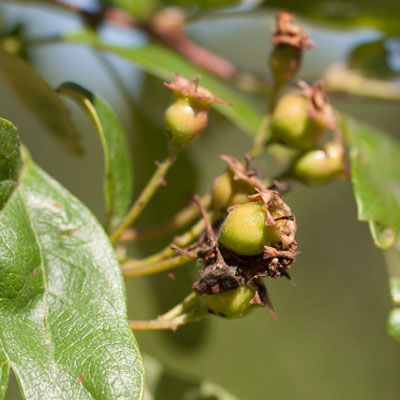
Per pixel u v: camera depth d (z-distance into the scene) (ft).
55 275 0.77
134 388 0.75
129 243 0.94
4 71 0.85
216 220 0.81
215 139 1.05
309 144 0.85
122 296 0.77
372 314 1.79
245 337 1.65
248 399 1.62
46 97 0.86
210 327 0.98
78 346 0.76
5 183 0.78
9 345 0.75
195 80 0.81
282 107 0.85
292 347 1.71
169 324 0.78
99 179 1.59
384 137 0.93
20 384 0.74
